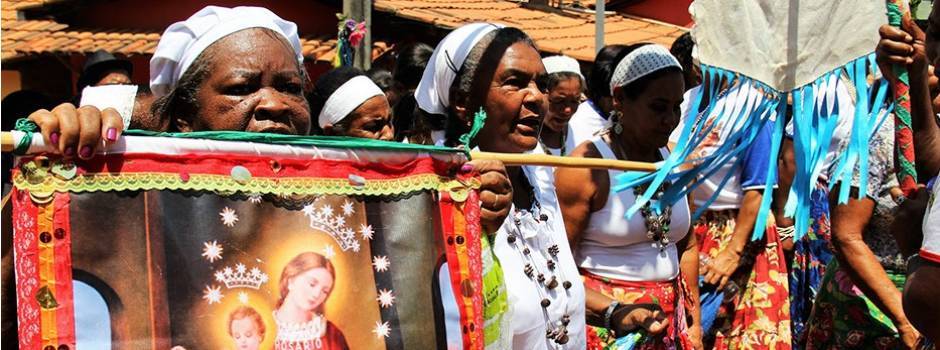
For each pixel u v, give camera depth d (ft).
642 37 44.80
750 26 10.43
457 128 9.86
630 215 10.63
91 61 17.76
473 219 7.19
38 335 5.65
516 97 9.50
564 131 15.03
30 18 41.42
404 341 6.68
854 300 13.48
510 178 9.91
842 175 10.99
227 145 6.25
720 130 11.97
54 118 5.68
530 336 9.71
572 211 11.79
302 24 40.73
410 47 15.62
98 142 5.78
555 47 38.50
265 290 6.23
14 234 5.70
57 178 5.74
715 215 15.16
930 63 9.40
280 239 6.34
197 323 5.99
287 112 7.04
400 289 6.73
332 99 12.77
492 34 9.68
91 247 5.79
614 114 12.35
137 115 8.55
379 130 12.85
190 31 7.20
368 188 6.72
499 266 8.70
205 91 7.02
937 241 7.94
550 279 9.97
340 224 6.57
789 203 10.25
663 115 12.07
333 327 6.44
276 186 6.37
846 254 12.95
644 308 11.46
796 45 10.36
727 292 14.67
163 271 5.94
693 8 10.37
